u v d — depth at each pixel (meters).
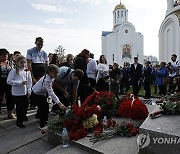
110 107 4.71
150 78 9.74
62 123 4.01
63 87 5.24
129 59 46.97
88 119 3.90
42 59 6.06
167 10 25.81
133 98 4.74
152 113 3.57
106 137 3.60
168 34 24.05
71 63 6.31
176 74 10.11
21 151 3.73
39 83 4.55
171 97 4.73
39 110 4.71
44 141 4.09
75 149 3.44
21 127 4.88
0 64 5.63
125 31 46.81
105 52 48.31
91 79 6.56
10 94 5.62
